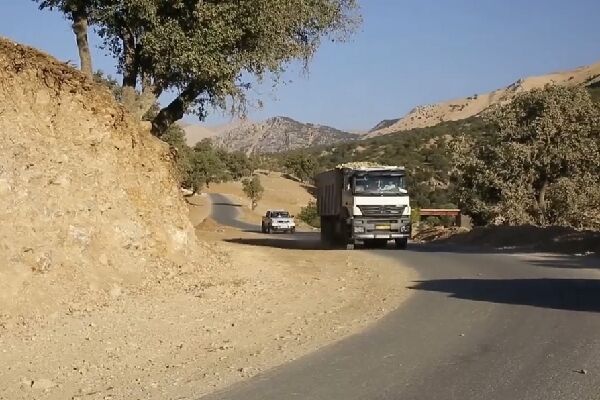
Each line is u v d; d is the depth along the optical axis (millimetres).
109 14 20047
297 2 21297
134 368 9367
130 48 21531
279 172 137750
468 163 42469
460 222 51000
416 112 199875
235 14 19969
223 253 22969
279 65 22234
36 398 7938
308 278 19750
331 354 9961
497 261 23875
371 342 10727
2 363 9352
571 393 7621
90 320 12141
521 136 41156
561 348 9844
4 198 13469
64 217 14617
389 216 31969
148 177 18859
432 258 26016
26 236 13305
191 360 9820
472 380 8266
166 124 23031
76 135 16469
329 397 7684
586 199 39500
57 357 9789
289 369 9102
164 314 13141
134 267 16047
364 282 18953
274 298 15734
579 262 22781
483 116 43312
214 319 12953
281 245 34375
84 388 8383
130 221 16672
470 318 12539
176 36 19562
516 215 40062
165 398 7863
